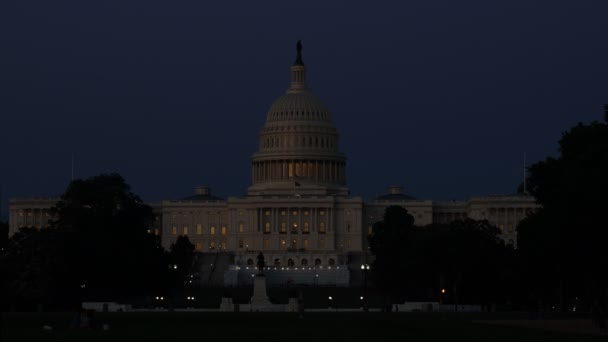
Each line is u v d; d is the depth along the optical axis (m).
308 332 175.00
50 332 172.38
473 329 183.25
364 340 159.00
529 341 158.75
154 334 169.50
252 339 160.38
